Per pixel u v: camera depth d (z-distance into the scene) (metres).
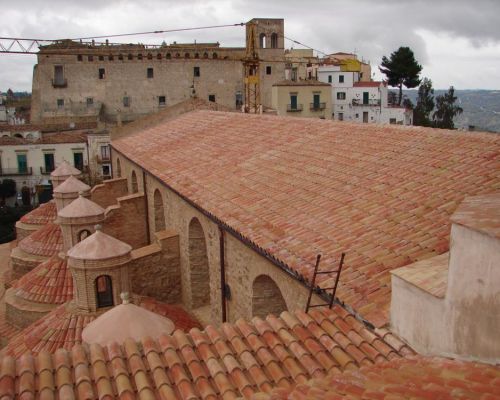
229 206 17.66
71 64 87.94
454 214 8.58
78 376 9.17
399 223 12.62
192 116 40.53
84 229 22.80
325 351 9.91
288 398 7.92
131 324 12.69
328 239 13.03
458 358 8.34
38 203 73.50
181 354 9.97
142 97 90.88
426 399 6.99
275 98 77.06
